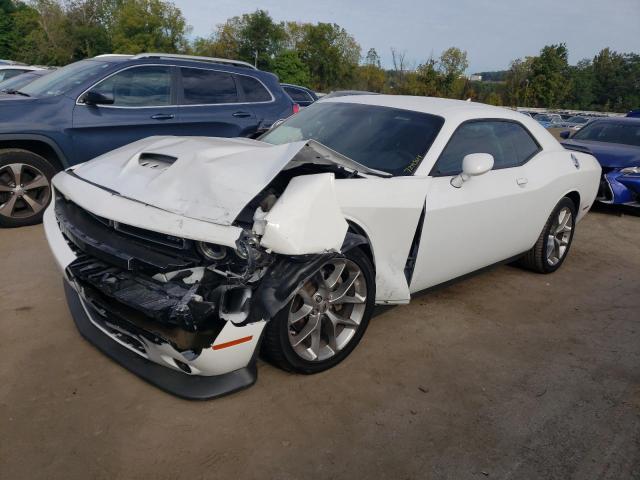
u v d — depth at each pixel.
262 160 2.73
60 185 3.09
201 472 2.21
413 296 3.70
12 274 4.01
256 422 2.54
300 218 2.45
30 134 5.15
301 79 55.09
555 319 4.11
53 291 3.75
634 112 16.48
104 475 2.14
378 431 2.57
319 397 2.78
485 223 3.84
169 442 2.36
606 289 4.89
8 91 6.03
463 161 3.43
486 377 3.17
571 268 5.43
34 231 5.10
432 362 3.27
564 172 4.71
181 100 6.18
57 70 6.34
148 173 2.80
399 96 4.34
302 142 2.83
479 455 2.49
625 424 2.83
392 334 3.57
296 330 2.89
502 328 3.86
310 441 2.45
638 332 4.00
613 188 7.79
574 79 91.38
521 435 2.66
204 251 2.38
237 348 2.46
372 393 2.87
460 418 2.75
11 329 3.19
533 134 4.61
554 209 4.73
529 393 3.05
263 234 2.40
